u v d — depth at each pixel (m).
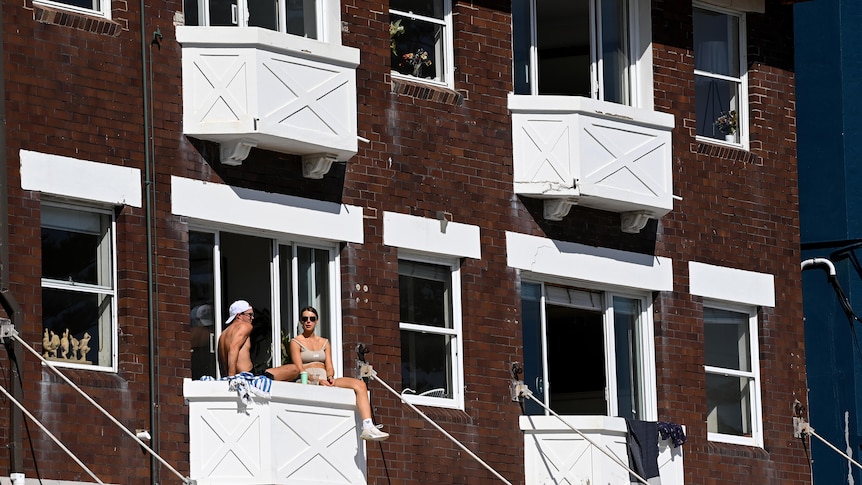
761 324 74.50
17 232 56.56
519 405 67.38
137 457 58.44
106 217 59.25
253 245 62.53
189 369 59.88
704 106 74.56
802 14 80.50
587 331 70.38
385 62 65.44
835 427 78.81
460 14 67.69
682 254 72.25
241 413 59.50
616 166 68.88
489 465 66.38
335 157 62.91
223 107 60.56
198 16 62.03
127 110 59.38
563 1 71.06
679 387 71.62
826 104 79.88
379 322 64.31
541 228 68.62
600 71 71.56
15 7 57.12
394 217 65.00
